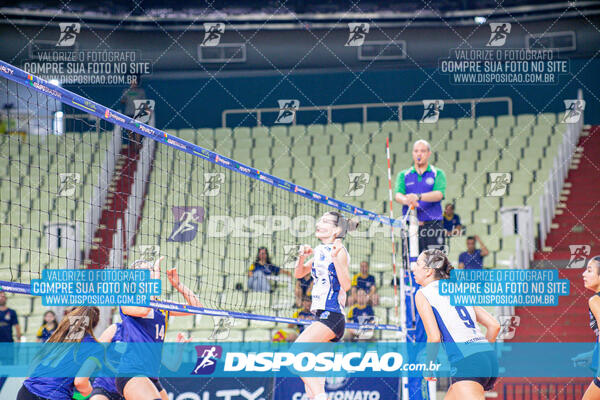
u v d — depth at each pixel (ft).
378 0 51.06
